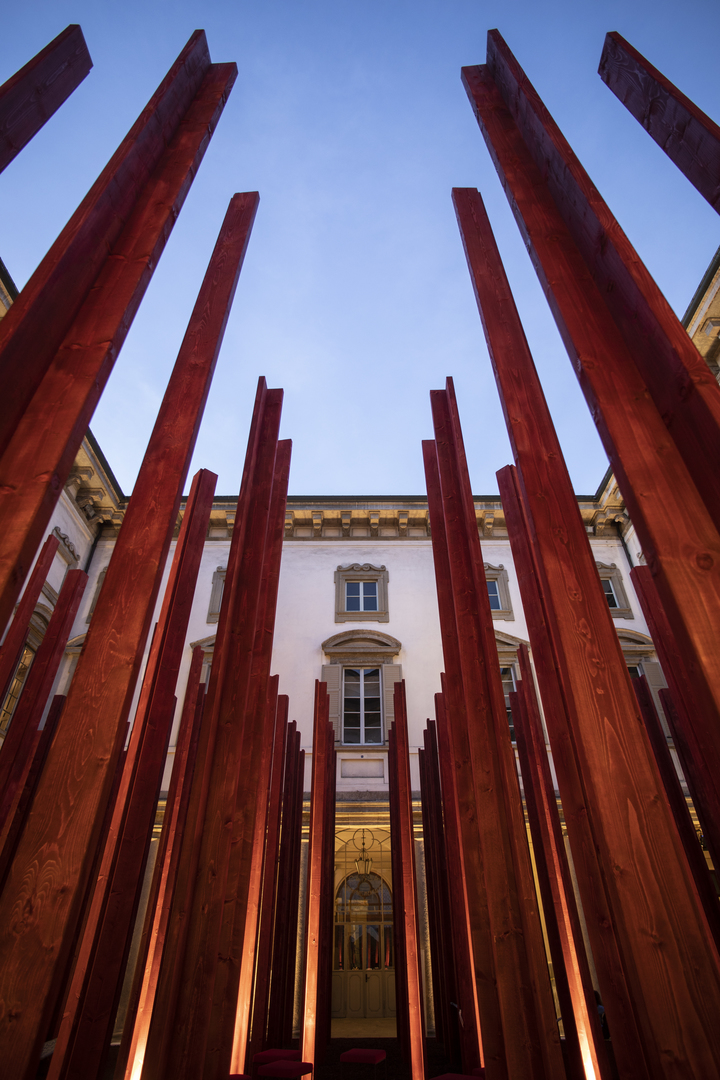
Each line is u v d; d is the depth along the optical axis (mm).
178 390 3068
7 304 11172
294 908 8469
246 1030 4594
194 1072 2855
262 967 6219
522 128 3611
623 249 2627
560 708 3777
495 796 3680
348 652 14219
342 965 12406
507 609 15172
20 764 5816
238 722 3869
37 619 13219
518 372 3277
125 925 3395
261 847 5199
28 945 1672
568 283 2904
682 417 2242
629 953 1879
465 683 4109
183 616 4398
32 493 2078
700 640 1870
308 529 16781
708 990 1793
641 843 2031
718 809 4914
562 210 3176
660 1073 1705
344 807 12078
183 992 3043
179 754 5914
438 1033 8648
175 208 3193
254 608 4336
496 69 4039
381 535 16703
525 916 3322
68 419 2262
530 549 4613
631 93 3041
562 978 4984
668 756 6391
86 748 2006
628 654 14438
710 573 1997
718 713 1755
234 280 3619
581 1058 4383
